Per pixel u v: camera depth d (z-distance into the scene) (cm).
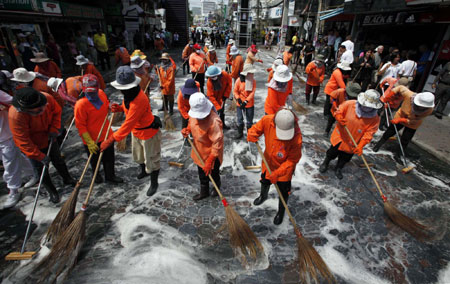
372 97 366
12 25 1002
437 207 396
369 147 584
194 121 330
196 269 286
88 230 335
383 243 327
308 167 491
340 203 397
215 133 320
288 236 334
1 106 328
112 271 281
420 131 655
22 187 414
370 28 1169
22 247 300
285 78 449
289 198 405
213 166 343
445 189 441
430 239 335
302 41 1642
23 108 290
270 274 282
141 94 327
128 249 309
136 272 281
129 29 1947
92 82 338
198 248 313
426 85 832
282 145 298
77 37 1345
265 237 331
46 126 348
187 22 2680
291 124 266
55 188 385
